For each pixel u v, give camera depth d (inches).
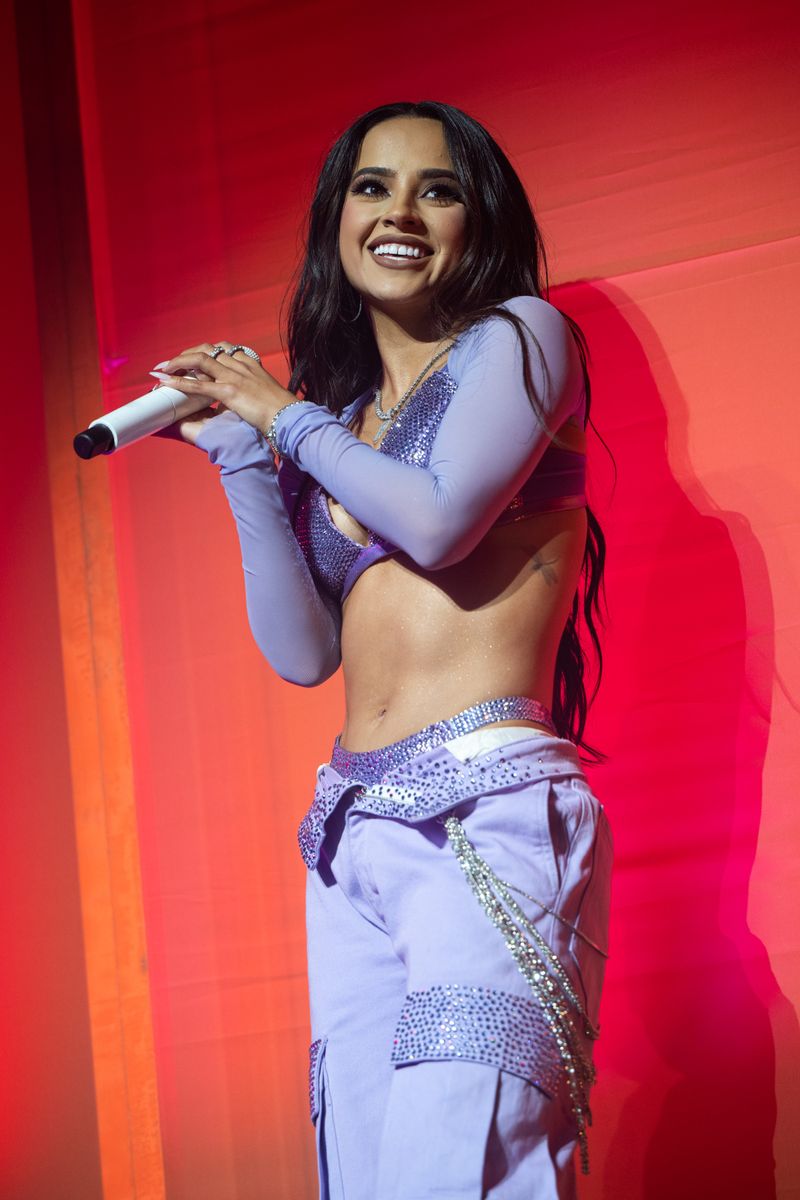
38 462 255.1
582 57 220.8
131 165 251.8
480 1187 130.1
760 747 202.2
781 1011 197.9
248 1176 229.1
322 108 239.0
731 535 205.9
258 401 165.5
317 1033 158.4
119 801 242.5
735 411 207.2
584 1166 141.8
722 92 212.2
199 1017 234.2
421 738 149.2
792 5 209.5
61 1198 241.6
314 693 233.1
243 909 233.6
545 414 151.4
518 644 153.2
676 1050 202.2
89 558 249.9
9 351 258.2
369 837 150.2
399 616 157.0
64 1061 244.8
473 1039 133.8
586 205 218.1
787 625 202.2
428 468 154.3
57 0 257.6
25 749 251.0
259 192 242.7
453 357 162.1
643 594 209.6
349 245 174.6
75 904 246.5
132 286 250.5
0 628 253.8
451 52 229.8
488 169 176.2
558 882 142.9
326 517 166.7
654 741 207.2
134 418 164.2
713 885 202.8
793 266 206.4
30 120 258.8
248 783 235.1
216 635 239.5
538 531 157.3
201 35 248.1
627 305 214.2
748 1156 197.5
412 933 142.9
